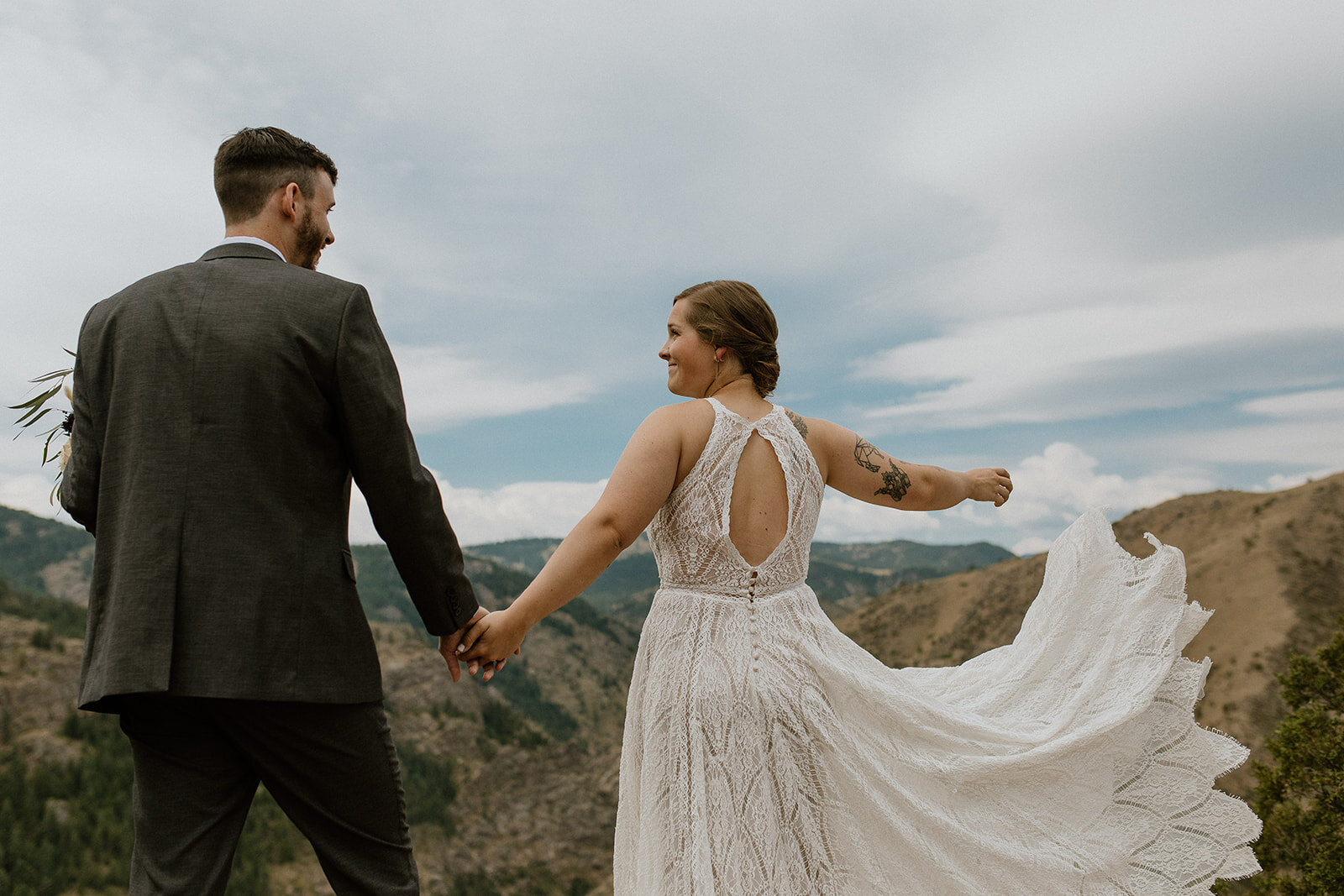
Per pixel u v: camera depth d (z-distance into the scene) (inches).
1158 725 107.7
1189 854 99.9
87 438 91.4
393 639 6840.6
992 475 124.7
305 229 105.7
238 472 86.5
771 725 92.6
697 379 110.1
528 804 5310.0
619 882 100.2
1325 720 741.3
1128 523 5196.9
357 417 91.3
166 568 83.6
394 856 96.8
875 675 104.2
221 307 89.9
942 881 91.9
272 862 3415.4
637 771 100.2
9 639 4756.4
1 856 3225.9
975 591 5792.3
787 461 101.5
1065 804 102.0
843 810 92.1
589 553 94.8
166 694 83.6
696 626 96.5
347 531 96.4
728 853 87.0
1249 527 4252.0
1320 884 646.5
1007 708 114.7
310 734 88.9
